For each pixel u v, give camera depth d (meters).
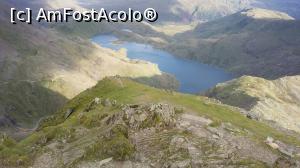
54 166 56.25
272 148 57.97
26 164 58.53
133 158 53.69
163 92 102.81
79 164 54.09
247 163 49.88
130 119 63.84
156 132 60.56
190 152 53.06
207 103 94.50
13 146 66.50
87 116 73.75
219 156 52.19
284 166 49.91
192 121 65.56
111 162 53.16
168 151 53.97
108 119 68.44
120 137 57.00
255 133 73.19
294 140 75.38
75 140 65.19
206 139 57.62
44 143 66.88
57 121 101.62
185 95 109.75
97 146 56.16
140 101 88.50
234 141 58.41
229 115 87.62
